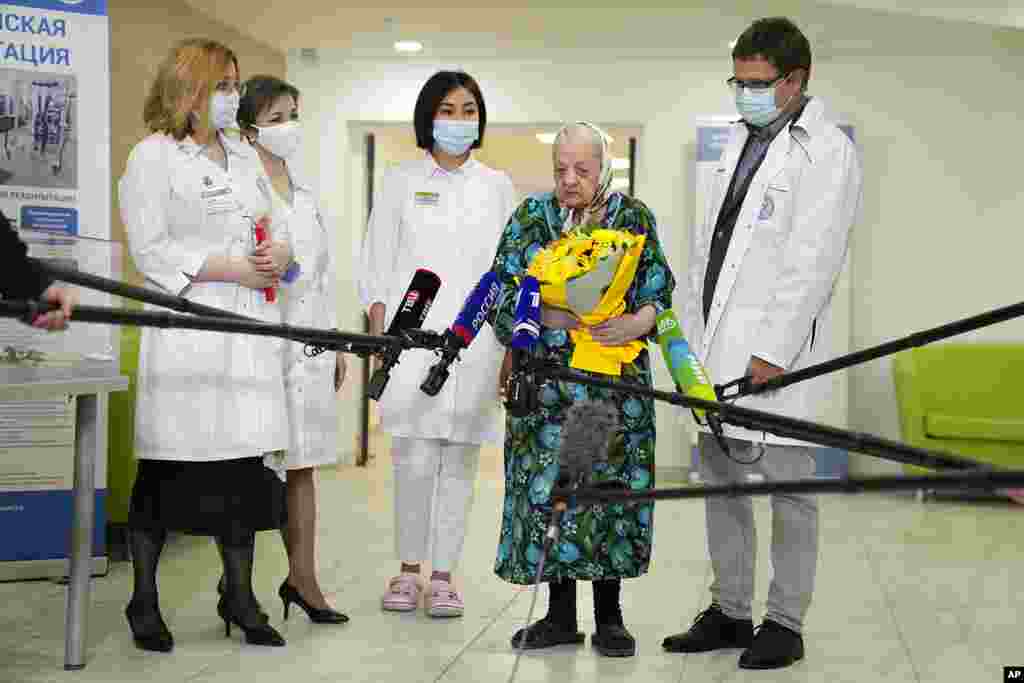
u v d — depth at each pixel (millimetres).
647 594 4980
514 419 3916
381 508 7352
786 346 3736
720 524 4016
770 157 3865
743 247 3869
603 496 1979
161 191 3799
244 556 3947
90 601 4688
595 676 3664
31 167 5090
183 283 3773
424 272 3326
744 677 3682
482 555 5883
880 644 4168
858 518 7254
